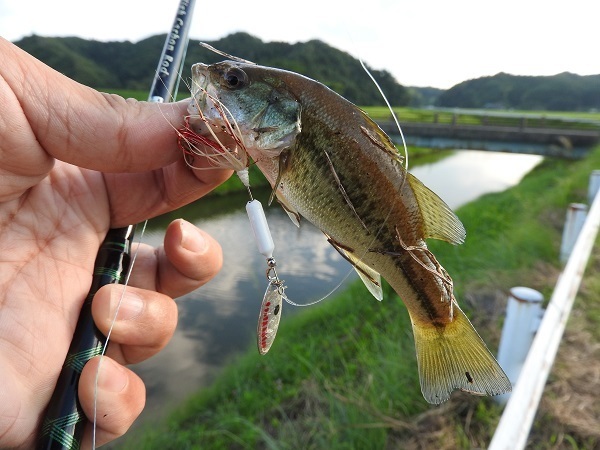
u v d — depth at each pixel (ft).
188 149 0.43
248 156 0.43
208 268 0.53
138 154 0.42
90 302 0.42
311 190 0.41
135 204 0.51
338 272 1.96
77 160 0.42
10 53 0.37
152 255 0.57
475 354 0.42
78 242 0.46
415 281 0.43
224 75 0.43
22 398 0.36
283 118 0.41
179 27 0.51
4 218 0.43
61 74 0.40
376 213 0.40
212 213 2.50
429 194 0.41
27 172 0.41
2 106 0.37
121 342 0.43
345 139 0.40
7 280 0.41
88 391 0.36
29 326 0.39
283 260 2.06
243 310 1.67
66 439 0.35
